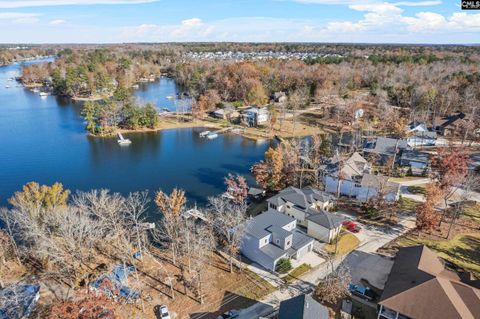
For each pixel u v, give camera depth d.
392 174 75.94
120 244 48.38
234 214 55.06
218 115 131.88
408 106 134.62
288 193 59.81
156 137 110.88
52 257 44.06
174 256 46.25
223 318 36.00
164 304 38.56
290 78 164.50
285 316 32.81
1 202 65.75
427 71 174.38
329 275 40.31
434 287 33.62
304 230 54.59
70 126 119.00
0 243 44.69
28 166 84.75
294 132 113.62
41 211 48.12
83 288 36.44
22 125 119.06
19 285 39.50
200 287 40.56
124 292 38.94
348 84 160.38
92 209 50.38
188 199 67.88
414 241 50.62
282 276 43.56
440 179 62.22
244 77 158.62
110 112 114.38
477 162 79.38
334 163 71.44
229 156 94.19
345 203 63.31
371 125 116.19
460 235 52.03
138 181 77.06
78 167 84.81
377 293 39.81
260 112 123.75
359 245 50.03
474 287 35.88
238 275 43.94
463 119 104.62
